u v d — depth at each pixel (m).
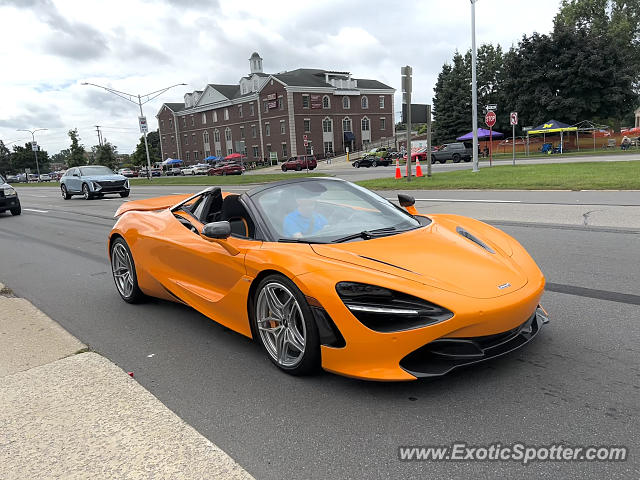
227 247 3.47
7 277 6.63
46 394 3.00
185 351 3.68
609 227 7.39
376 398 2.78
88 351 3.66
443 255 3.06
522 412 2.54
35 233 11.07
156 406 2.81
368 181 20.23
